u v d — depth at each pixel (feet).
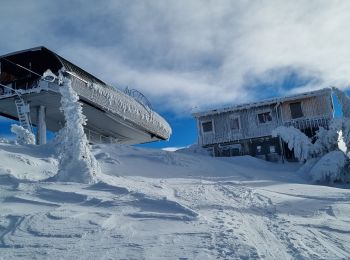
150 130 112.88
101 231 25.32
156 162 70.64
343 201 41.11
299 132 81.56
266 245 22.91
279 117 105.50
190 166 71.46
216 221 28.86
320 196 44.06
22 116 79.97
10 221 26.86
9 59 81.66
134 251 21.50
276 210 34.94
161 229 26.27
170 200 33.24
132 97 111.75
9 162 46.14
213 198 39.40
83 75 85.97
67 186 37.70
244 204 36.99
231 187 48.26
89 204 32.55
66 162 40.98
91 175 40.81
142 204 33.04
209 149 109.60
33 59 82.38
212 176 63.21
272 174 71.77
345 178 67.62
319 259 20.33
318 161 70.54
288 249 22.09
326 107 102.22
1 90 83.15
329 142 76.38
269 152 104.42
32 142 67.00
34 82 81.30
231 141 107.86
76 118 42.27
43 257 20.57
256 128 106.73
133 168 61.98
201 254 20.80
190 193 41.83
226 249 21.63
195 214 30.32
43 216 27.99
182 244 22.76
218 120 110.93
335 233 27.20
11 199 32.55
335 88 83.05
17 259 20.25
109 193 36.09
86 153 41.91
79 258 20.42
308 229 27.86
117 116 97.55
